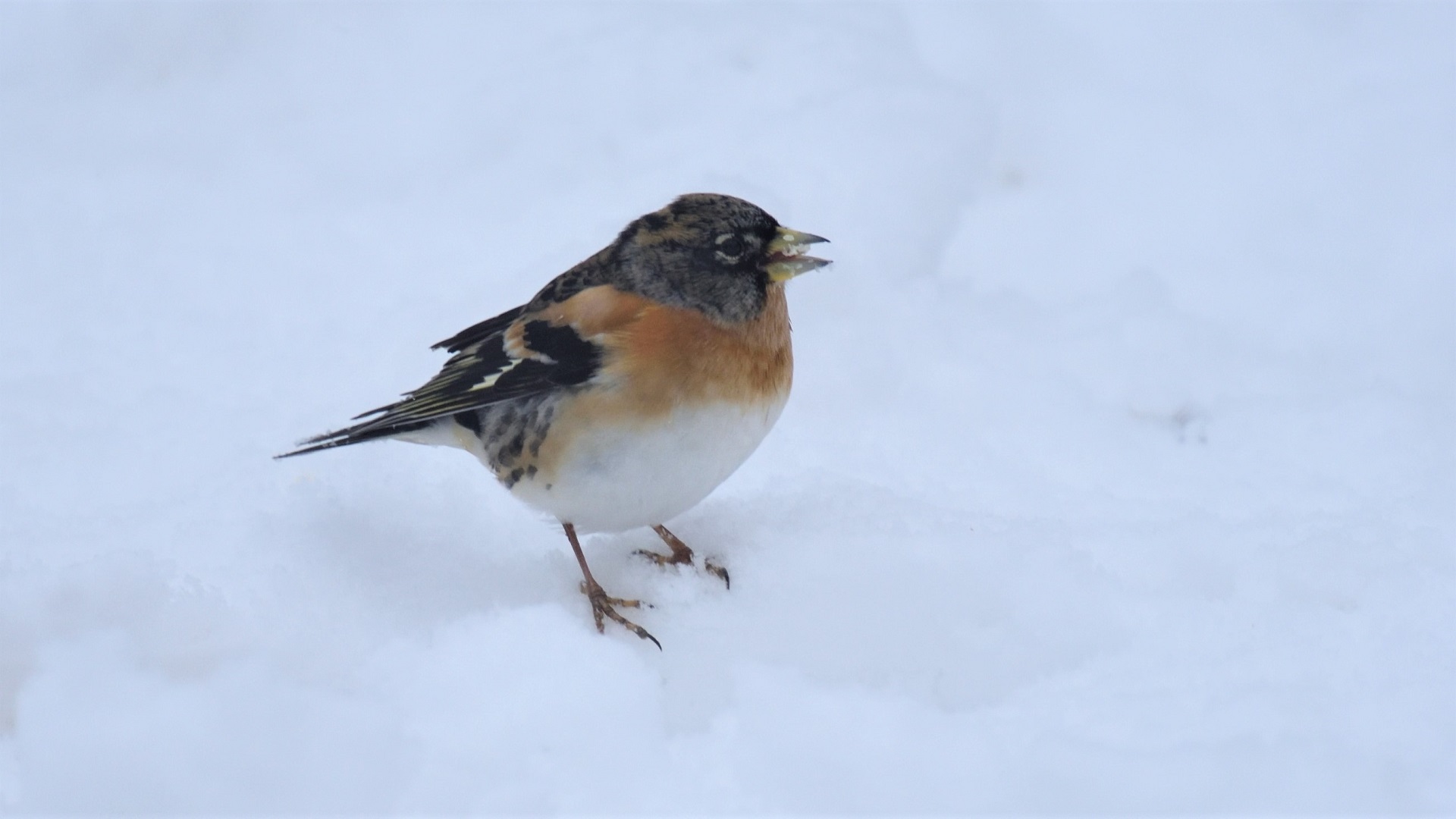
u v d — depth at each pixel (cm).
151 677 779
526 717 741
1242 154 1474
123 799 742
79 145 1591
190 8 1669
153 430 1177
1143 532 964
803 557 917
